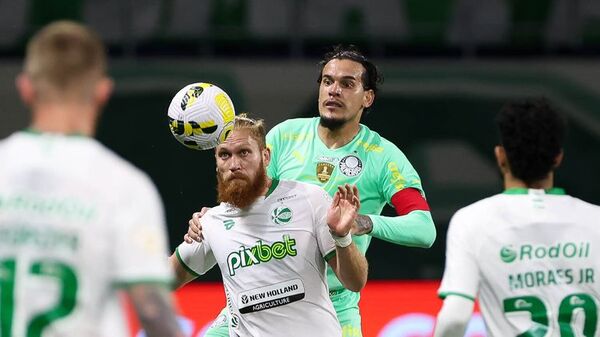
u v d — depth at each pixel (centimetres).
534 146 1347
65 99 1097
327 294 1770
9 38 4212
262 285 1739
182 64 3919
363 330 2950
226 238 1761
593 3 4359
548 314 1325
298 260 1728
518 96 3962
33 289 1066
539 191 1366
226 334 1931
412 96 3941
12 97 3931
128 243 1071
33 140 1106
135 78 3900
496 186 3888
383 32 4341
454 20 4356
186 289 2991
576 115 3969
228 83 3938
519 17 4388
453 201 3872
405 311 2991
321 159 2017
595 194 3931
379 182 2008
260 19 4319
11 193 1090
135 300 1067
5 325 1063
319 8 4347
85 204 1081
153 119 3872
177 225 3772
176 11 4303
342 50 2073
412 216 1928
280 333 1744
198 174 3816
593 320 1327
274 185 1758
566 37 4350
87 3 4284
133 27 4284
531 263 1333
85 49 1094
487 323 1346
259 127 1764
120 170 1106
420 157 3909
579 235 1340
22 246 1077
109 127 3850
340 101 1991
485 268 1338
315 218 1730
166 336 1070
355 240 1980
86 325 1063
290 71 3941
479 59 4091
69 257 1070
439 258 3750
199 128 1791
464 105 3953
